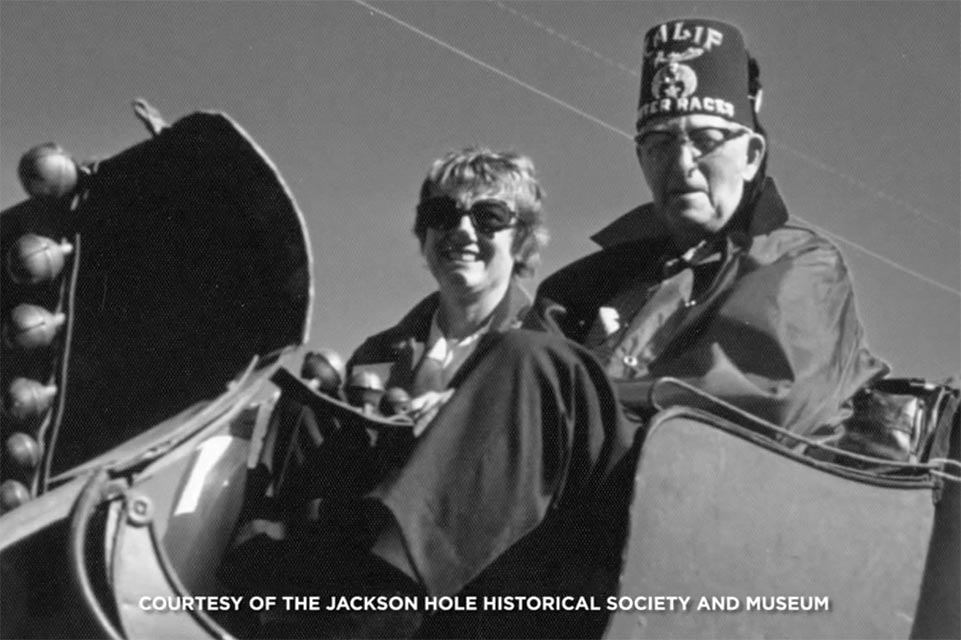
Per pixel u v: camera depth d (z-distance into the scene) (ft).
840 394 23.29
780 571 22.15
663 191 24.14
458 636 21.24
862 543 23.06
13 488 20.20
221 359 20.20
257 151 19.26
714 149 24.02
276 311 19.85
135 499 18.83
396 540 19.70
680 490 21.17
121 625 18.39
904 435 24.30
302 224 19.44
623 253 24.54
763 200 24.18
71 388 20.85
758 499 21.94
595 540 20.99
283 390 20.83
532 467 20.01
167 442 19.24
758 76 25.08
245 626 21.34
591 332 23.49
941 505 24.71
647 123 24.32
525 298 24.17
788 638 22.08
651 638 20.88
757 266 23.45
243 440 23.27
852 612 22.85
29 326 20.16
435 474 19.77
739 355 22.61
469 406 20.15
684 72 24.18
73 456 20.71
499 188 23.31
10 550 19.26
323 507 21.39
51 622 18.75
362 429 21.62
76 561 18.26
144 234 20.61
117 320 20.76
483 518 19.74
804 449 23.21
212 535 22.71
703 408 22.11
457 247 23.35
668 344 23.07
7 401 20.25
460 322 23.65
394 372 23.85
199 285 20.34
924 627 24.48
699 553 21.34
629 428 21.01
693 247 24.00
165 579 18.81
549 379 20.35
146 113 19.94
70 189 20.44
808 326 22.86
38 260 20.13
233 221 19.99
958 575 24.47
